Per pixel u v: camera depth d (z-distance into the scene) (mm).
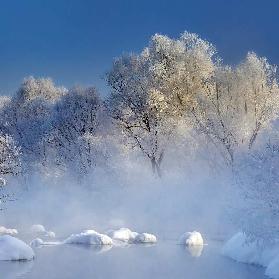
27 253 23000
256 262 20703
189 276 18656
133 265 21203
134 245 27422
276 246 20125
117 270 20109
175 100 50188
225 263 21141
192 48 50969
